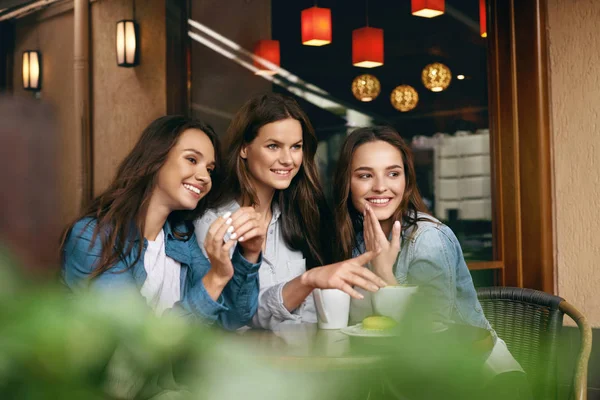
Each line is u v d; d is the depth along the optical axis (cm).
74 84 456
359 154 211
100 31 454
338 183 216
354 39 463
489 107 326
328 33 469
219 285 166
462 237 340
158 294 186
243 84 473
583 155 295
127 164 184
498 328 221
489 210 328
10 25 459
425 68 404
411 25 412
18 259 21
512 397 183
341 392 140
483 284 316
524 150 307
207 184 190
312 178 221
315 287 181
